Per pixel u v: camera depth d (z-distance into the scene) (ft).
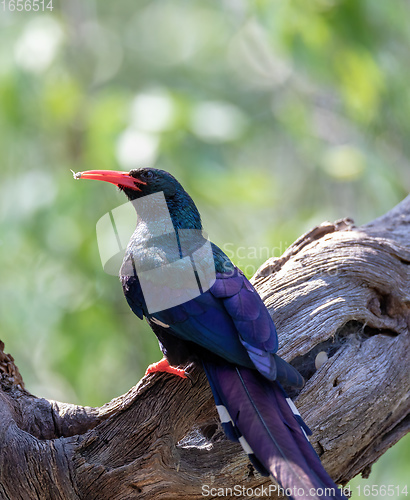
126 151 38.78
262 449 18.61
